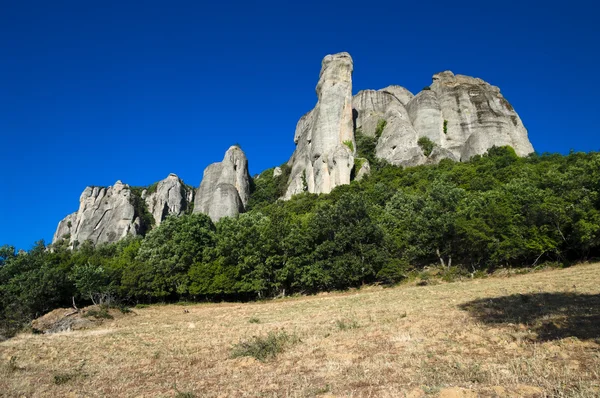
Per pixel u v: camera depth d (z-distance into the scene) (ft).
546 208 128.88
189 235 176.14
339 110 288.30
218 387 34.73
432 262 155.84
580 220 119.55
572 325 43.06
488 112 300.20
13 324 113.80
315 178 271.49
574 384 25.96
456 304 71.92
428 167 241.14
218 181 324.80
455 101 312.71
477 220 135.74
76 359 54.85
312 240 155.63
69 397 35.47
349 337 51.52
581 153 196.44
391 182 225.15
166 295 168.04
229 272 158.10
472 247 135.23
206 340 63.57
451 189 173.47
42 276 151.02
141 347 61.36
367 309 82.58
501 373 29.60
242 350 48.26
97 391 37.04
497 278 123.65
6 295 146.51
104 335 79.97
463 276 134.31
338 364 37.60
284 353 46.11
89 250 249.96
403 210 171.12
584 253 128.26
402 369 33.60
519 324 46.70
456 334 45.55
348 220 154.71
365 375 32.91
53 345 68.44
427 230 147.43
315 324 68.59
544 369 29.58
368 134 316.19
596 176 131.44
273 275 158.61
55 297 150.10
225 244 164.14
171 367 45.24
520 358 33.30
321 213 161.48
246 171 338.54
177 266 166.40
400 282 143.13
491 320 51.57
